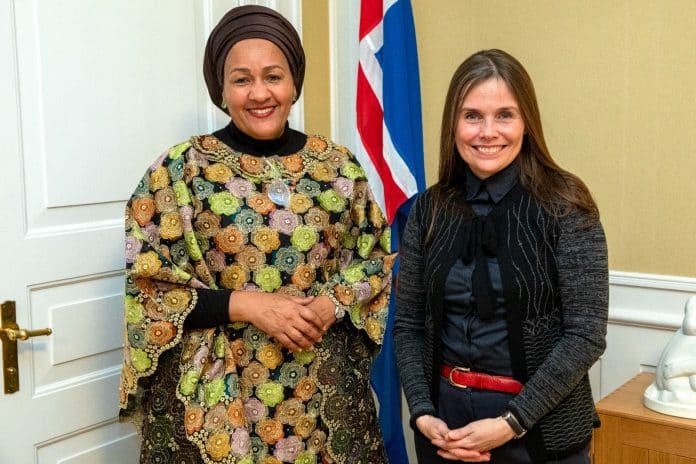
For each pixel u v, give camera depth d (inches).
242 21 64.9
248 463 61.7
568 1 94.5
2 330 69.7
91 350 78.2
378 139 101.4
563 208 61.1
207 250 64.2
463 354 63.2
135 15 81.0
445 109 65.6
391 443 100.6
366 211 70.9
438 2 104.2
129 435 82.9
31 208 72.6
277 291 65.0
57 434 75.4
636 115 91.9
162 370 64.2
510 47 99.3
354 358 70.8
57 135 74.4
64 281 75.4
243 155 66.4
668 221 91.3
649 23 89.9
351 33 108.0
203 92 89.3
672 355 77.2
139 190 64.6
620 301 94.3
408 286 69.1
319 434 67.1
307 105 103.9
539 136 63.4
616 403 79.8
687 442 73.8
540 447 60.9
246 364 64.1
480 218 63.6
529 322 61.2
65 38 74.6
